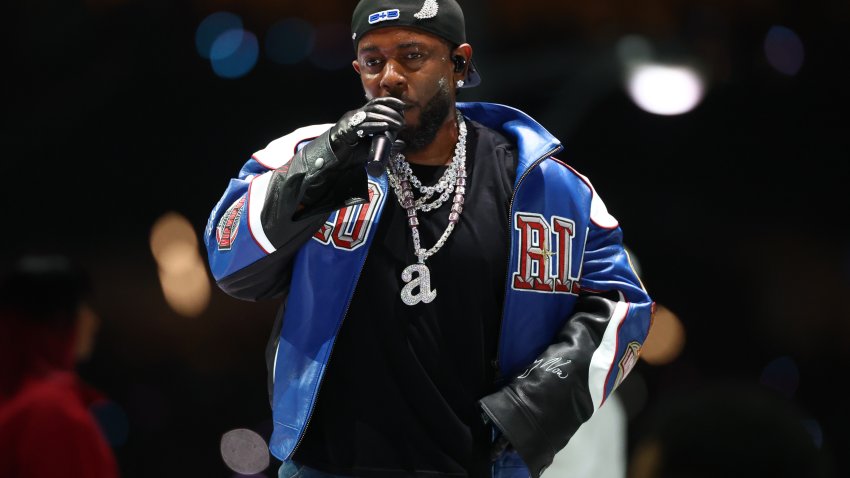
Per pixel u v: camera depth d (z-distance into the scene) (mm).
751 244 37312
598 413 13680
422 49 9562
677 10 31453
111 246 34094
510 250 9672
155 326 30891
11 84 33031
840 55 34281
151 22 32375
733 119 36375
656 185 37031
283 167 9250
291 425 9492
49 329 11641
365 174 9172
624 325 9805
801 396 34875
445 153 9977
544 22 30859
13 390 11406
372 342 9453
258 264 9383
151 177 34469
